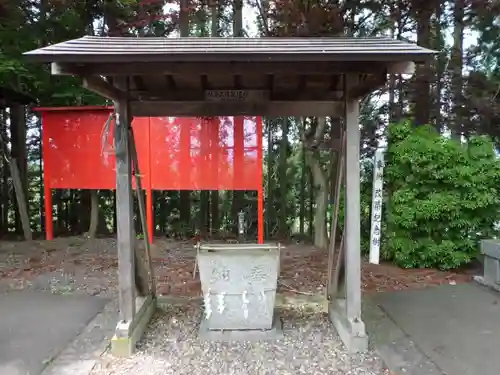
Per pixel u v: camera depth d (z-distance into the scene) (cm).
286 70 318
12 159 820
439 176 606
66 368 326
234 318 388
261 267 384
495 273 528
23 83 832
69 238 844
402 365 331
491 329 404
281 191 901
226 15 897
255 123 723
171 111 392
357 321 361
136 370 323
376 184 648
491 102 789
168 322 421
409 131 641
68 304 472
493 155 625
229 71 317
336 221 436
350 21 714
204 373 318
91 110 758
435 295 509
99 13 850
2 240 828
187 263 657
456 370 323
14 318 430
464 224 607
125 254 360
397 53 294
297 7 664
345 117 371
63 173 774
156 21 812
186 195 916
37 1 783
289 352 353
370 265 646
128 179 363
